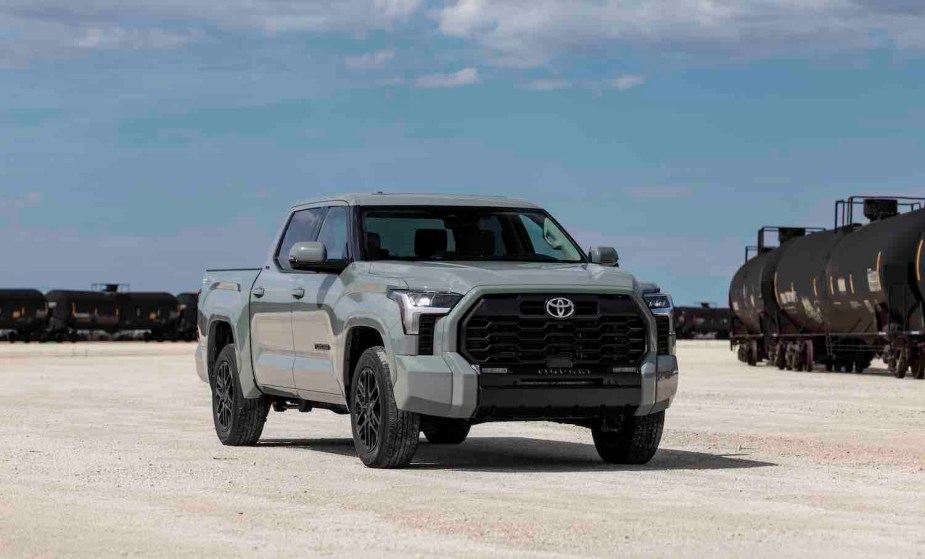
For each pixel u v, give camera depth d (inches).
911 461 489.4
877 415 760.3
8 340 3152.1
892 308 1369.3
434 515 344.5
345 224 494.6
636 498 378.3
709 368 1676.9
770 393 1012.5
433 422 462.9
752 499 377.1
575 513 347.9
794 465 474.0
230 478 427.2
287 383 518.3
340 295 475.2
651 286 477.1
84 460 484.4
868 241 1418.6
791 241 1737.2
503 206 507.5
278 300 522.0
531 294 437.1
